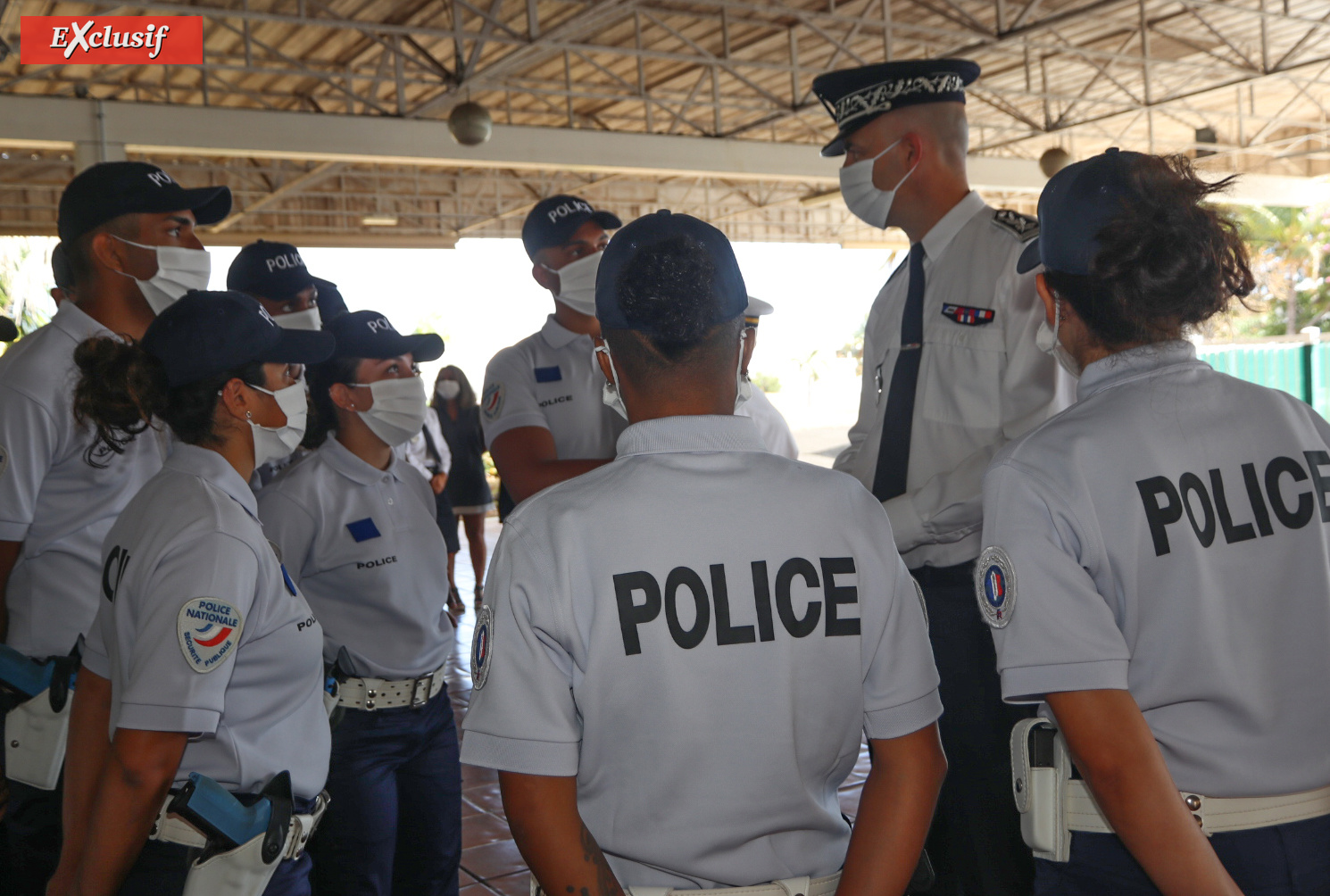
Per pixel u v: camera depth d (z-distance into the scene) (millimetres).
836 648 976
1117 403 1101
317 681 1562
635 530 950
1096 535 1052
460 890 2869
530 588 945
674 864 952
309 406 1969
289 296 2828
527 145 11461
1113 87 15078
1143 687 1073
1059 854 1146
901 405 1918
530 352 2408
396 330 2158
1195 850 980
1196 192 1112
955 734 1797
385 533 2055
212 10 8633
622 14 10445
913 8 11250
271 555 1453
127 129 9633
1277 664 1060
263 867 1363
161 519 1365
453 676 5078
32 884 1769
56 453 1837
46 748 1707
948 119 1905
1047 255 1156
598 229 2328
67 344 1903
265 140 10188
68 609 1859
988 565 1104
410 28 9352
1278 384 11359
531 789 934
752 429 1034
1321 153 16469
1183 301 1080
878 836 995
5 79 11469
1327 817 1089
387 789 2029
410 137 10789
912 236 1981
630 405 1048
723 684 939
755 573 955
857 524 1014
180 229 2068
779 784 960
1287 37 13133
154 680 1269
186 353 1453
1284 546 1071
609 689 938
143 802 1265
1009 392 1757
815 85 2033
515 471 2271
